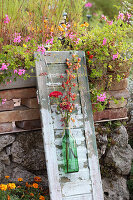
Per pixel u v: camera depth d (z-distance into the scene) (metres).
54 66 2.61
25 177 2.86
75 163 2.48
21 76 2.66
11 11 2.80
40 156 2.88
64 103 2.49
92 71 2.73
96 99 2.76
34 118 2.78
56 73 2.61
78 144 2.60
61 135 2.54
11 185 2.55
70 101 2.61
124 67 2.91
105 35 2.74
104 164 3.12
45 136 2.49
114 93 2.99
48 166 2.46
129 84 3.73
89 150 2.61
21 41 2.93
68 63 2.62
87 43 2.78
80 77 2.67
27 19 3.04
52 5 3.18
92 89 2.81
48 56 2.60
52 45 2.77
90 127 2.65
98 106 2.76
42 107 2.51
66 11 3.34
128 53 2.94
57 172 2.48
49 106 2.53
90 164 2.59
